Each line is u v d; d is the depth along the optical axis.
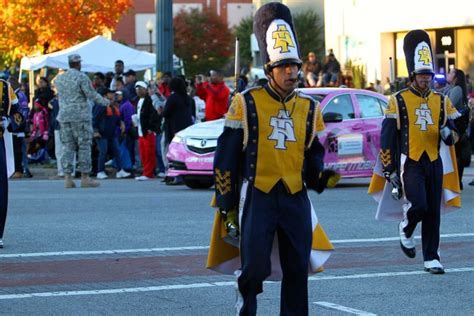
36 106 31.62
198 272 12.38
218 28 76.69
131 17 91.00
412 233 12.59
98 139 27.00
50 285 11.55
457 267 12.94
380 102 23.42
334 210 18.73
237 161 8.28
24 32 45.72
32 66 35.41
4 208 14.08
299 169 8.30
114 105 27.09
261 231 8.06
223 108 27.09
